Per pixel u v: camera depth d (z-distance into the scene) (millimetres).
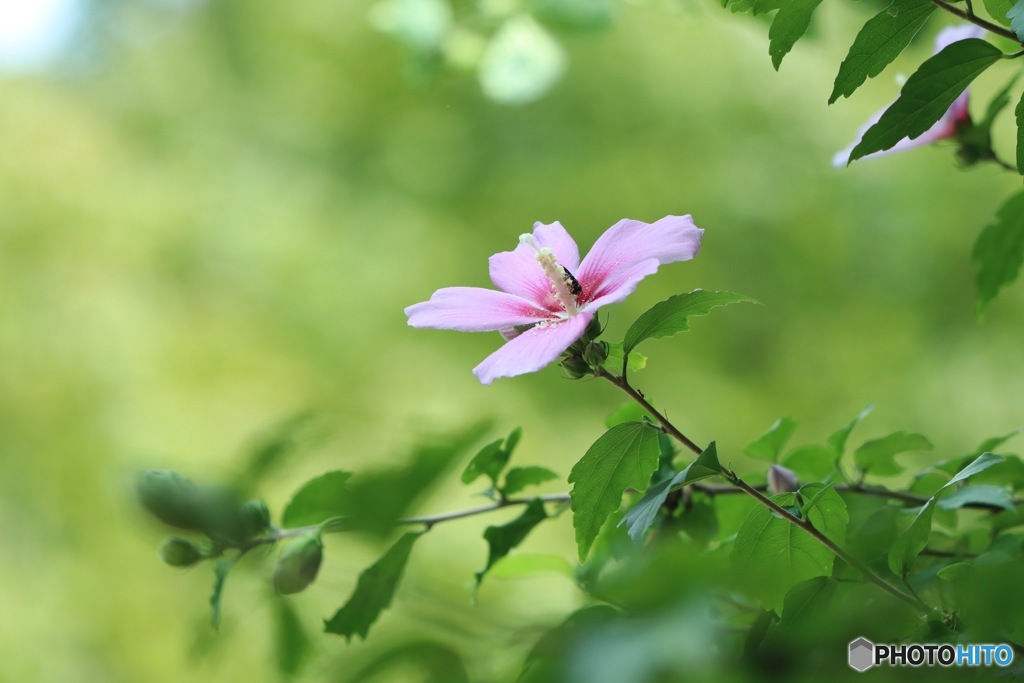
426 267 15945
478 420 1290
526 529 2766
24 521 12086
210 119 17266
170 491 1827
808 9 2238
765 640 1741
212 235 15812
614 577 1325
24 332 13586
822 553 2180
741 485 2176
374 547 1281
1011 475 2818
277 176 16828
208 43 17891
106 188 15758
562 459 13523
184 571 2627
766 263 15297
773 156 15648
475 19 6020
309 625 2625
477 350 14797
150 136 17000
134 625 10781
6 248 14562
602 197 15844
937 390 13742
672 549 1319
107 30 17703
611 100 16219
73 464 12445
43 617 11180
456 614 1628
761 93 15945
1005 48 2877
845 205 15086
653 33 16016
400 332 15320
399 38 6117
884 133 2066
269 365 14680
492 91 5953
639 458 2252
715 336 15008
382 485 1263
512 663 1540
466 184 16438
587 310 2172
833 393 14445
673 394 14367
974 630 1693
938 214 14445
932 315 14477
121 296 14508
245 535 2572
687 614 1272
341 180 16875
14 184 15141
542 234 2516
